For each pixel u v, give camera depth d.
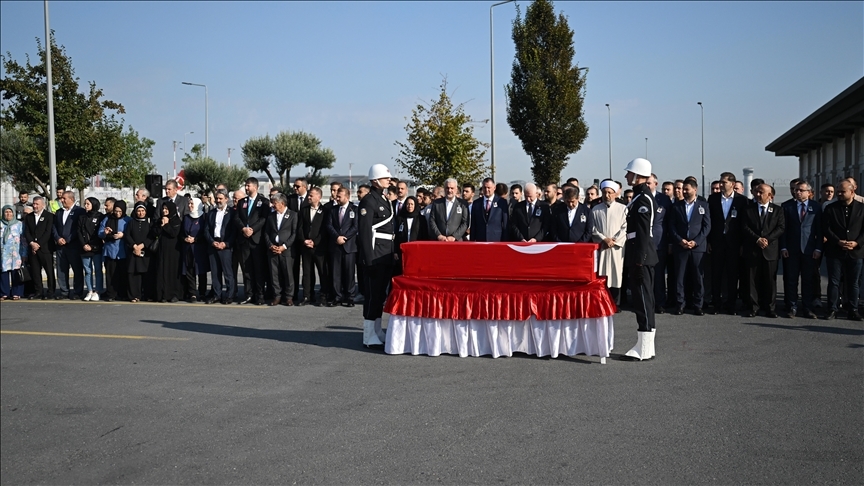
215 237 12.98
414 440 5.59
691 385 6.93
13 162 31.77
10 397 7.11
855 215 10.40
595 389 6.85
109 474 5.23
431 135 21.23
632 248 8.05
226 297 13.09
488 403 6.47
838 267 10.56
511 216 11.66
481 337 8.34
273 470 5.13
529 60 28.48
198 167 48.44
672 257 11.94
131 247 13.35
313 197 12.85
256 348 8.97
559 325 8.12
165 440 5.83
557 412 6.17
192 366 8.12
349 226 12.50
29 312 12.28
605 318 7.92
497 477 4.86
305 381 7.35
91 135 25.20
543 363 7.96
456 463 5.12
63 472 5.29
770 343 8.80
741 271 11.41
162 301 13.34
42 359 8.64
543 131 28.31
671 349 8.56
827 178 30.62
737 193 11.62
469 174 21.31
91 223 13.78
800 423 5.78
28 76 24.77
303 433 5.83
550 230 11.39
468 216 11.09
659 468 4.95
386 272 9.00
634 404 6.35
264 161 51.75
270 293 12.84
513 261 8.12
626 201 11.98
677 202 11.34
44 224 14.31
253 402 6.70
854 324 10.11
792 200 11.10
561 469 4.97
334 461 5.24
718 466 4.96
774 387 6.80
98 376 7.81
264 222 12.85
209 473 5.14
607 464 5.04
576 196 11.23
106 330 10.41
